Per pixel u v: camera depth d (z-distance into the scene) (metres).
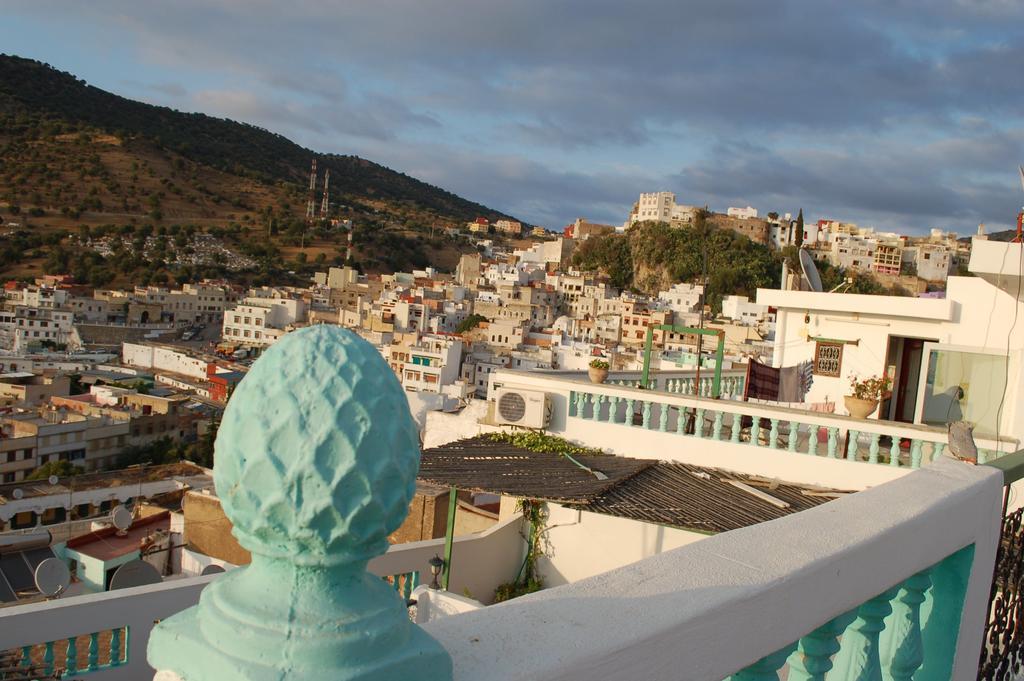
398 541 12.76
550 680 1.29
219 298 136.88
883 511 2.38
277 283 156.50
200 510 14.57
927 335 14.57
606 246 156.50
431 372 81.19
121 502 31.22
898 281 129.38
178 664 1.12
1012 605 3.42
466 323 111.62
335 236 190.00
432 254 198.12
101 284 140.12
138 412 69.00
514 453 11.22
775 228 155.25
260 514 1.11
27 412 63.88
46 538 17.84
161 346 106.56
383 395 1.18
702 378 17.06
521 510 11.62
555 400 12.21
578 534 11.23
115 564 15.34
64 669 6.99
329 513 1.10
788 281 17.06
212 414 74.56
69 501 30.22
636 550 10.76
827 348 15.67
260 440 1.11
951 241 168.00
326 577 1.16
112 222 171.00
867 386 12.27
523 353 87.88
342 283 148.88
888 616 2.58
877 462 10.20
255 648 1.07
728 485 10.12
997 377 11.93
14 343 105.06
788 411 10.53
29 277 137.62
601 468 10.46
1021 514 3.48
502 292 122.44
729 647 1.67
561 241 168.25
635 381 15.38
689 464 11.11
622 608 1.56
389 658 1.13
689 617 1.56
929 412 12.50
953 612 2.77
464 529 12.80
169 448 65.69
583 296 127.25
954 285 14.29
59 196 173.75
